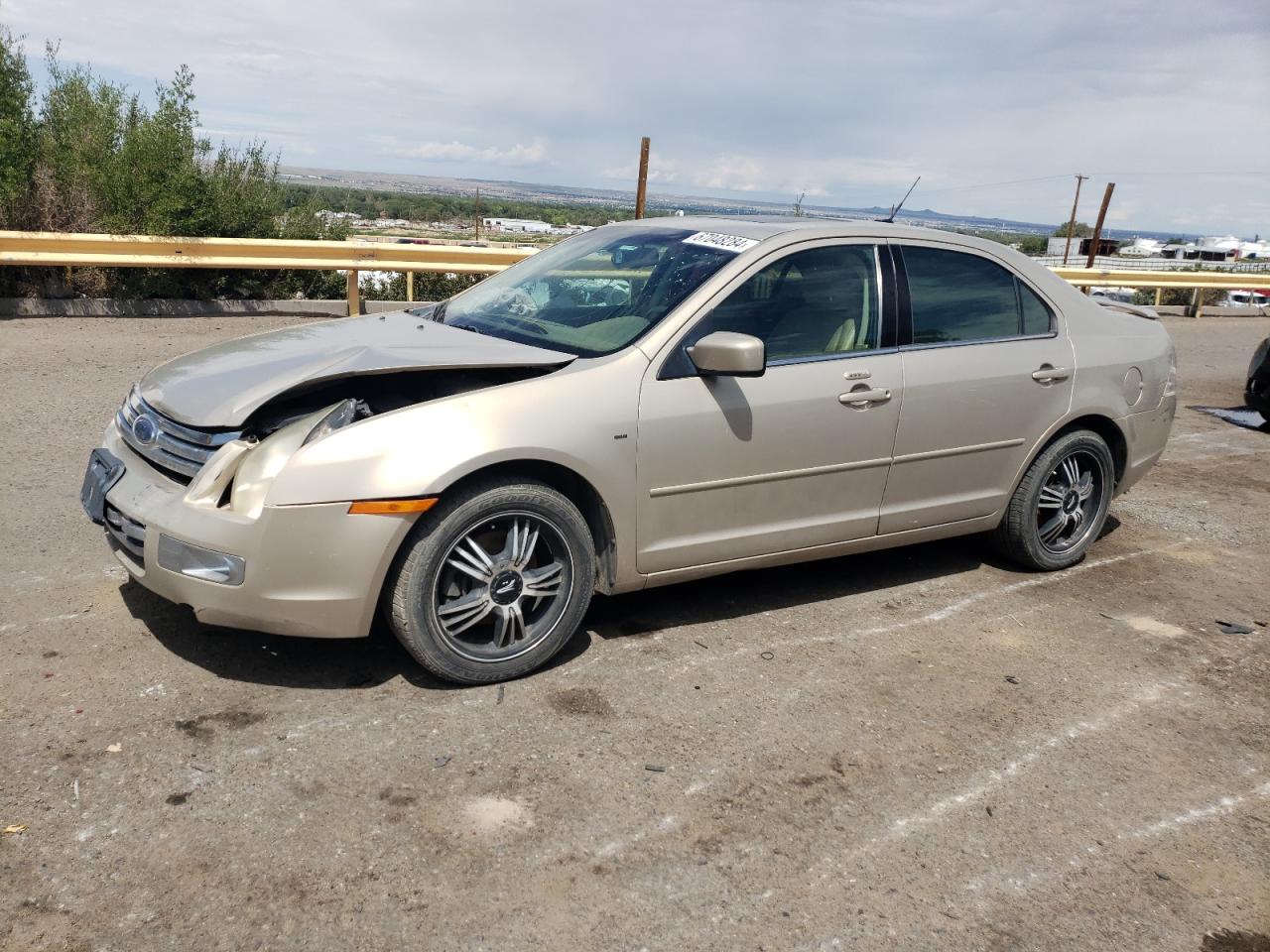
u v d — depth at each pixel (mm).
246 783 3057
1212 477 7629
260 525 3330
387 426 3449
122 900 2553
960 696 3961
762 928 2641
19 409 7188
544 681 3822
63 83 12734
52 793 2941
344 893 2635
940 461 4738
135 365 8773
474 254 12797
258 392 3594
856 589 4992
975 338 4840
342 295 14109
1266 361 9227
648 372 3918
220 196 12742
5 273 11289
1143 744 3701
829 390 4309
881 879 2867
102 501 3738
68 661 3695
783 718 3688
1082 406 5137
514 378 3848
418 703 3588
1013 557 5328
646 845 2926
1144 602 5062
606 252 4770
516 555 3719
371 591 3441
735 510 4203
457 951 2477
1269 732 3850
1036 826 3162
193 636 3953
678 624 4434
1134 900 2859
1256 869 3035
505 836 2910
